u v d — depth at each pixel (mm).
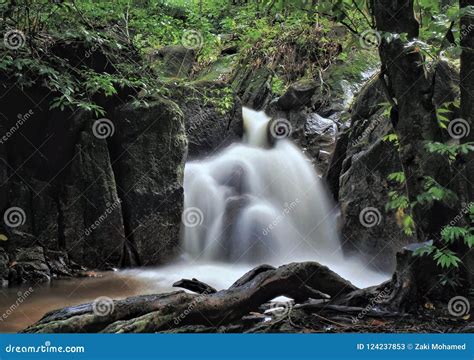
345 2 4715
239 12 14195
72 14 8094
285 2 5020
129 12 11047
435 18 4461
